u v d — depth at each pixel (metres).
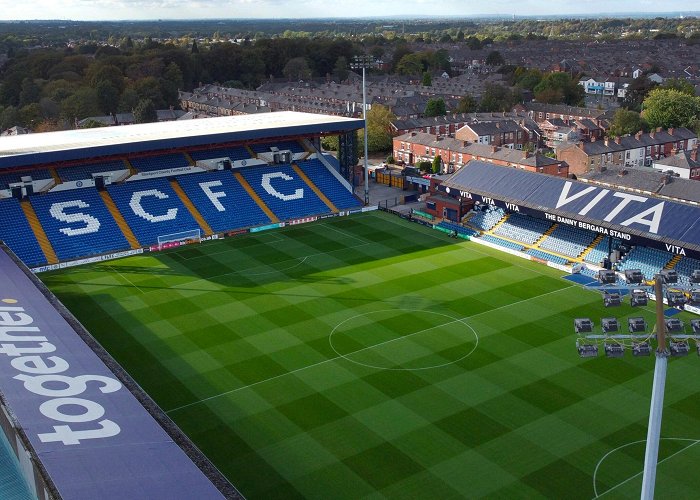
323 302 68.38
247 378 53.22
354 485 40.34
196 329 62.28
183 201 95.50
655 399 24.44
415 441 44.66
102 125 181.50
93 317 65.25
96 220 88.50
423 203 109.00
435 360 55.72
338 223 97.75
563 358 55.62
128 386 42.47
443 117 175.25
